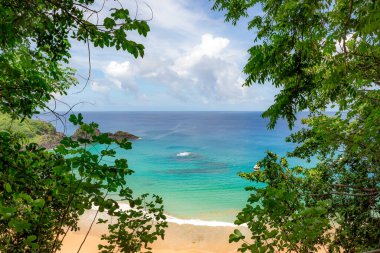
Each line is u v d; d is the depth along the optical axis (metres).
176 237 18.30
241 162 52.59
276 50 3.68
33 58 4.48
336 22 3.05
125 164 2.86
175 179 40.16
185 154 61.97
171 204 28.67
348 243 7.61
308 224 2.51
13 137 3.57
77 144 2.75
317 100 6.78
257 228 2.64
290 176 8.90
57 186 2.94
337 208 7.88
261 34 4.75
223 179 39.91
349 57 3.25
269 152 9.36
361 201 7.72
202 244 17.47
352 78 3.35
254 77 4.18
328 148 7.76
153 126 162.50
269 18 4.51
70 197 2.90
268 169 9.19
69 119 2.70
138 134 111.88
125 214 3.49
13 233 4.29
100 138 2.77
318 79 3.59
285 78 3.99
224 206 28.12
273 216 2.57
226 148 71.00
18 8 2.57
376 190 6.82
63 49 3.72
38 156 3.44
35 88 3.58
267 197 2.60
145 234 3.70
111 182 2.88
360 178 8.03
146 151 66.50
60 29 3.26
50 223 3.99
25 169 3.18
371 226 7.33
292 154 10.88
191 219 23.80
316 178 8.77
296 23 3.26
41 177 3.73
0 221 3.54
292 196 2.57
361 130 4.73
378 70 3.60
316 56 3.63
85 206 2.77
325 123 5.14
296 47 3.58
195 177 41.28
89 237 17.31
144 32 2.49
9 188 2.70
